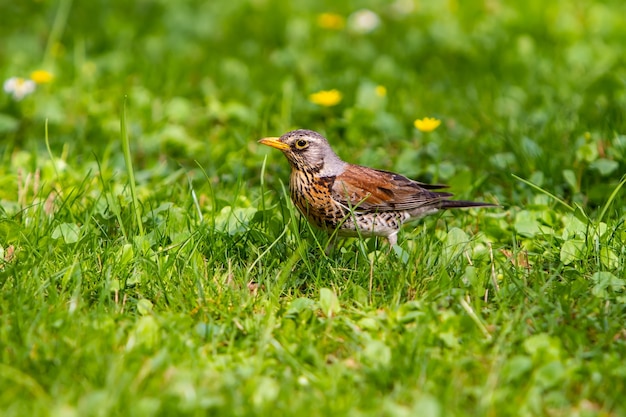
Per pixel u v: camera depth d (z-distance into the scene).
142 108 15.86
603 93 16.97
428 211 11.75
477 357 8.50
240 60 19.66
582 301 9.46
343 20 22.34
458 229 11.13
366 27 20.69
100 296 9.36
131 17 22.03
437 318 9.03
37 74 15.68
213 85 17.78
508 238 11.52
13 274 9.56
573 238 10.96
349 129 15.12
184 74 18.33
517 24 21.31
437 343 8.73
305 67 18.98
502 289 9.68
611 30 20.83
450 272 10.22
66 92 16.94
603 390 7.95
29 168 13.35
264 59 19.72
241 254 10.83
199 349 8.54
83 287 9.74
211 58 19.55
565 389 7.94
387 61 18.75
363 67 19.11
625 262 10.34
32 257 10.07
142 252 10.31
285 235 11.05
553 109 15.93
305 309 9.40
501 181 13.57
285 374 8.19
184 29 21.39
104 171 13.59
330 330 9.00
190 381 7.77
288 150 11.32
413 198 11.51
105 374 7.88
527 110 16.44
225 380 7.88
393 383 8.09
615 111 15.25
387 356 8.32
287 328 9.00
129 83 17.67
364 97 16.28
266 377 8.00
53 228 10.82
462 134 15.34
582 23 21.41
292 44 20.67
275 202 12.34
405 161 14.09
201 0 23.06
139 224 10.65
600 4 22.44
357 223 11.34
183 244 10.39
